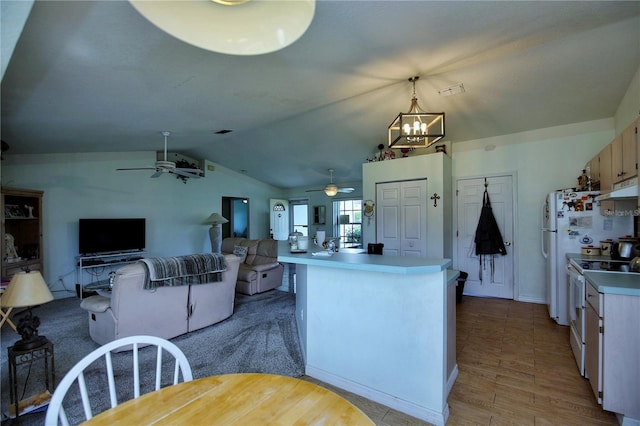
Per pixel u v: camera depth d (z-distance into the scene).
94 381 2.40
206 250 7.48
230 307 3.87
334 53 2.39
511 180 4.69
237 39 1.09
